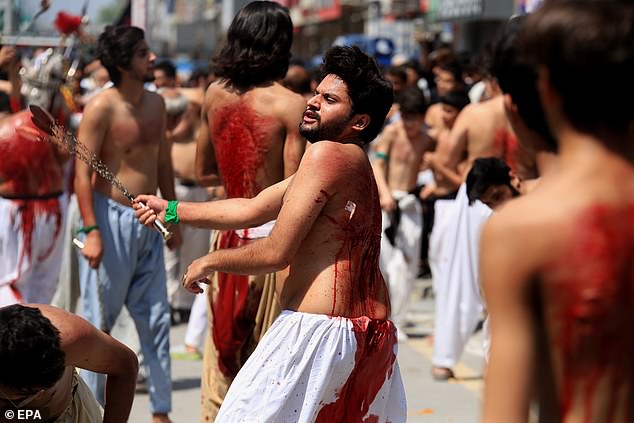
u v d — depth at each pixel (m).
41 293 7.09
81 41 8.29
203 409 4.94
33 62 8.45
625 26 2.03
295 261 3.75
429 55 13.27
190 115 8.49
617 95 2.07
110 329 5.85
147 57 5.70
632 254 2.08
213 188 5.88
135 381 3.66
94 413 3.73
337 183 3.65
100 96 5.70
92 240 5.68
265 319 4.76
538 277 2.10
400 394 3.95
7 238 6.87
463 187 6.70
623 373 2.12
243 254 3.66
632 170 2.12
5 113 7.97
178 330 8.41
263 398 3.64
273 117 4.78
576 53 2.04
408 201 8.02
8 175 6.83
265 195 3.96
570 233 2.07
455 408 6.24
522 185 5.34
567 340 2.10
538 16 2.12
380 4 24.17
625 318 2.09
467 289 6.75
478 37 18.94
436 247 7.61
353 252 3.72
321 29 34.12
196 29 35.00
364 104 3.80
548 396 2.17
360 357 3.71
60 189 7.13
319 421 3.71
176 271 8.64
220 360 4.88
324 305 3.67
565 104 2.12
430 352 7.71
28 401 3.34
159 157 5.98
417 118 8.08
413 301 10.02
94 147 5.67
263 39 4.75
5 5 9.13
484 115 6.77
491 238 2.13
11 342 3.12
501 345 2.11
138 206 4.13
